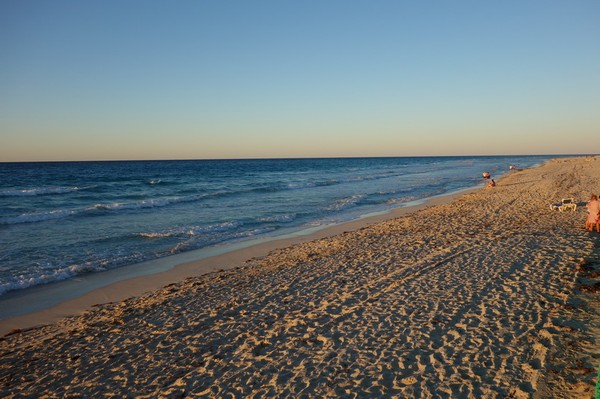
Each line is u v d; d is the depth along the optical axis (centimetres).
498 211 1823
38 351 690
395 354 579
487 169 7150
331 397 492
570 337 573
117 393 543
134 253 1369
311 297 855
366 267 1051
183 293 955
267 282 995
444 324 659
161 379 570
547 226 1362
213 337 695
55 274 1120
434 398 470
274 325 723
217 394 520
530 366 512
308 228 1814
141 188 3925
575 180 3075
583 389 451
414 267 1002
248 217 2117
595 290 735
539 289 771
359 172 7012
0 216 2056
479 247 1140
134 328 763
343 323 701
